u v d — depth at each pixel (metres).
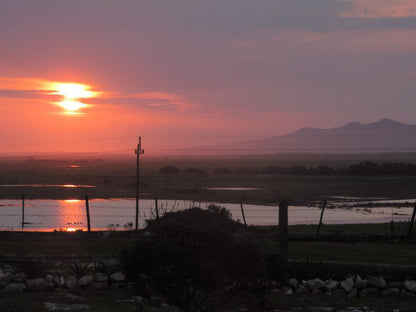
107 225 37.19
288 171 146.62
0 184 88.75
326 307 14.43
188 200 62.91
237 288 10.96
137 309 12.86
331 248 23.58
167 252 10.22
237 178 117.19
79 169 182.38
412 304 14.80
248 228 23.66
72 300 14.02
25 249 20.88
